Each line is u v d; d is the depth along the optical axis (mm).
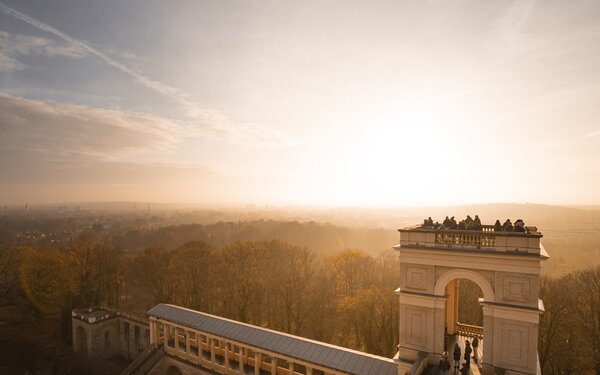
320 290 109062
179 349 71188
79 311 104188
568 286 95625
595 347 74562
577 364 78438
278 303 110250
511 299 37812
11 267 127625
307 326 100562
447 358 41500
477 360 42812
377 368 48719
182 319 70625
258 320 112500
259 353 60188
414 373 37406
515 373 37281
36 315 115938
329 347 54875
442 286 40969
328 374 53094
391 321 84062
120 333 102188
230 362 66125
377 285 116562
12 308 125188
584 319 79375
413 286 42594
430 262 41500
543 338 76938
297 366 77312
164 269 125812
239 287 110500
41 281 117812
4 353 95250
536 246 36719
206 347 71500
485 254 38406
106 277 133000
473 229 42875
